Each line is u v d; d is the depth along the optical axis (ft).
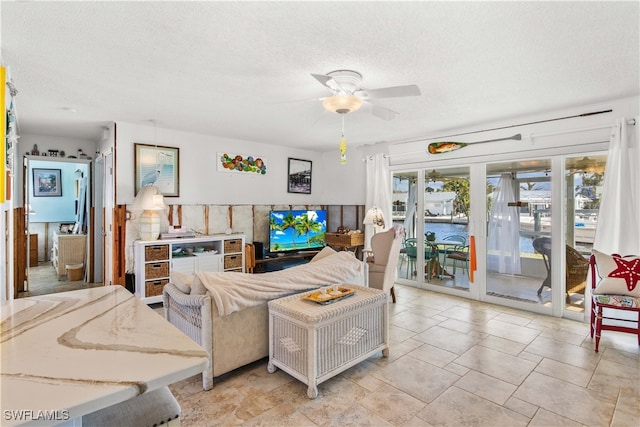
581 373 8.38
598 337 9.59
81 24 6.38
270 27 6.47
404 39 6.93
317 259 11.68
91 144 18.21
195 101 11.16
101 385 2.48
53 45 7.21
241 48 7.34
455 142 15.14
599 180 11.71
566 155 12.13
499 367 8.70
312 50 7.43
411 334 10.89
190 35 6.79
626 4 5.73
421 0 5.62
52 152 17.02
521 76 8.93
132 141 14.44
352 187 20.25
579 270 12.27
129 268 14.40
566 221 12.49
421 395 7.43
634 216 10.60
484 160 14.25
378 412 6.82
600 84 9.53
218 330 7.70
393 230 13.98
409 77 8.95
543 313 12.91
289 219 19.12
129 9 5.87
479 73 8.71
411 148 16.94
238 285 8.05
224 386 7.77
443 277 16.12
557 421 6.54
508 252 13.88
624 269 9.66
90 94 10.45
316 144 19.27
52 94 10.44
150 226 14.03
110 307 4.27
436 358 9.20
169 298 9.23
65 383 2.50
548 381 8.00
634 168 10.62
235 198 17.97
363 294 9.16
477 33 6.71
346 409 6.93
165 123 14.29
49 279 18.31
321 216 20.56
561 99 10.85
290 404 7.09
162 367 2.77
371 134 16.16
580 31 6.63
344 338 8.05
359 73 8.64
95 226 17.66
